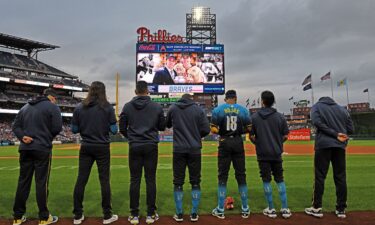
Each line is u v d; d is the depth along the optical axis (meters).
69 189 8.08
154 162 5.25
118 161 16.81
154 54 45.62
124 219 5.35
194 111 5.42
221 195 5.36
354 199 6.53
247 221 5.16
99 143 5.16
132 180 5.20
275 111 5.60
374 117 47.81
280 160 5.50
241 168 5.45
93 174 10.73
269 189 5.43
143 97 5.34
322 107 5.46
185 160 5.39
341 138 5.25
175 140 5.39
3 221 5.30
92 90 5.30
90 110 5.17
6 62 62.28
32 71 64.44
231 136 5.43
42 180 5.09
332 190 7.45
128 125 5.35
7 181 9.62
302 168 12.31
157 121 5.33
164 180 9.50
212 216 5.48
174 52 45.78
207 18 59.81
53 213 5.75
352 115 50.09
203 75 45.94
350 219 5.21
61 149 31.23
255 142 5.61
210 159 17.17
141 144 5.16
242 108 5.50
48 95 5.44
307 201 6.50
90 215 5.59
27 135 5.02
